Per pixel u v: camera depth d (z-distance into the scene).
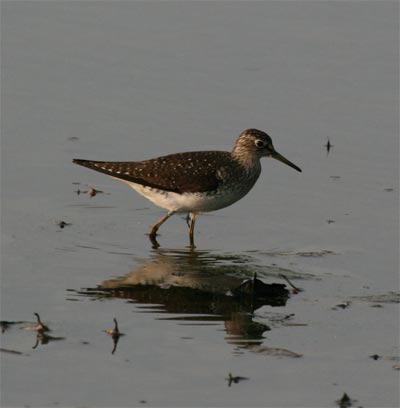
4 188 16.88
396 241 15.24
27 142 18.55
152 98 20.53
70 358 11.12
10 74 21.34
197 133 19.05
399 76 21.75
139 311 12.51
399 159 18.39
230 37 23.62
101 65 21.95
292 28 24.23
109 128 19.20
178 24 24.33
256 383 10.72
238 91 20.92
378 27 24.31
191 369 10.98
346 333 12.02
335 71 21.95
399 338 11.89
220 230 15.92
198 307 12.73
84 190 17.16
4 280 13.36
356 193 17.16
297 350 11.52
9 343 11.44
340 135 19.27
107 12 24.95
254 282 13.15
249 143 16.11
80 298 12.86
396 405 10.31
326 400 10.42
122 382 10.64
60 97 20.42
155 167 15.74
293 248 15.07
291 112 20.09
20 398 10.28
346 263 14.42
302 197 17.11
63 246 14.79
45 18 24.39
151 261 14.44
